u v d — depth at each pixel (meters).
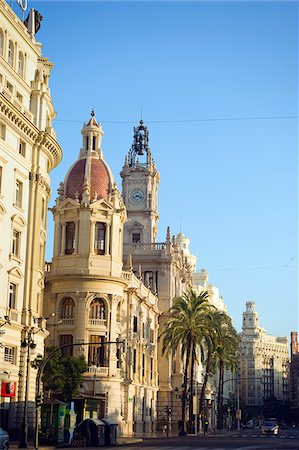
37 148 64.88
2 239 57.88
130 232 125.12
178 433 100.06
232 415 193.88
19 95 63.44
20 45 64.00
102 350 84.94
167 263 119.38
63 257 87.00
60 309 85.50
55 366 71.00
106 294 85.62
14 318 59.19
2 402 57.06
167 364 117.44
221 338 115.38
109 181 90.94
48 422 59.41
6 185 58.81
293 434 131.62
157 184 132.12
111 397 83.69
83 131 93.81
